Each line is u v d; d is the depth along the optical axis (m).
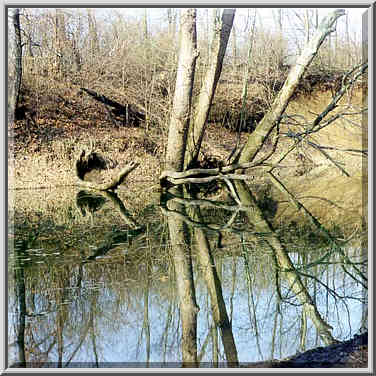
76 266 5.86
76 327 4.22
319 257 6.29
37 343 3.96
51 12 13.30
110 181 11.09
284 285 5.30
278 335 3.99
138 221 8.41
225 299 4.89
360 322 4.21
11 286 5.20
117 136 12.83
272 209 9.34
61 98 13.02
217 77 11.36
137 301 4.80
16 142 11.41
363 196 10.10
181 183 11.10
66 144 11.91
